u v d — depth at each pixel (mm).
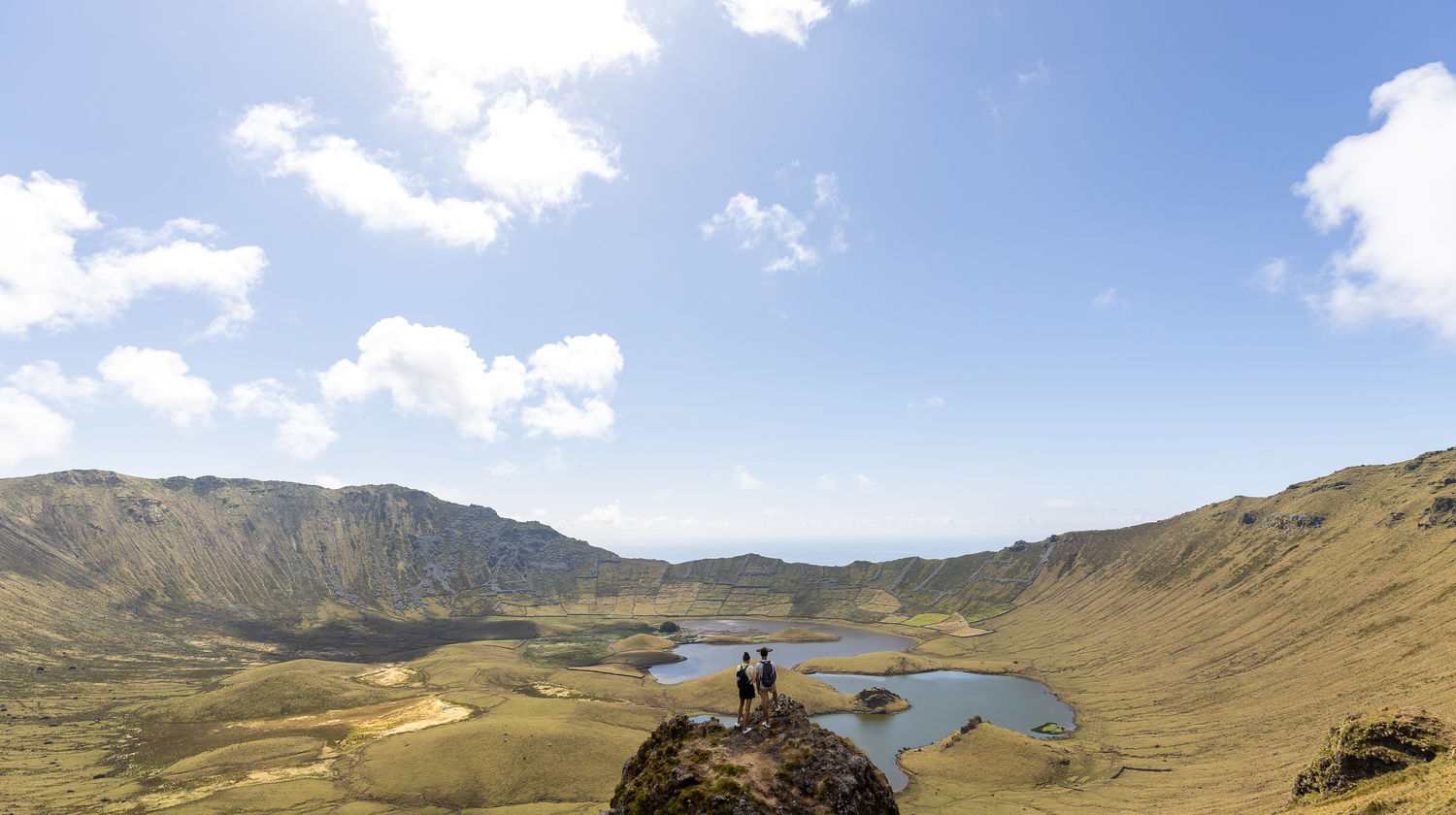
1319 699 169875
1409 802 56531
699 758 31656
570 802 140125
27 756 170750
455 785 144875
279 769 159750
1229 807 116500
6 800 141375
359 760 162625
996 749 173500
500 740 163125
